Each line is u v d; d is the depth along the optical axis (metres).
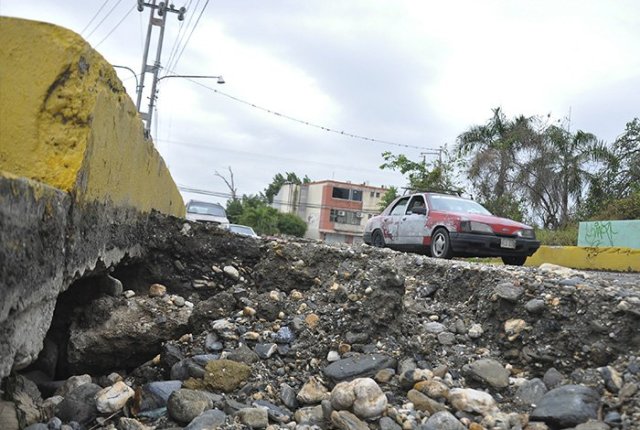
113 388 3.49
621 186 22.02
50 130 2.97
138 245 5.09
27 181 2.32
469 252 9.83
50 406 3.33
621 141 22.83
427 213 10.68
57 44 2.97
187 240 5.52
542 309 4.00
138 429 3.20
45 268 2.62
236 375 3.78
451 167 26.36
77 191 2.98
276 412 3.42
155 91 20.34
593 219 19.83
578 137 23.14
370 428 3.18
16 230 2.24
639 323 3.64
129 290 5.11
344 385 3.32
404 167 27.08
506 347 4.04
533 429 3.12
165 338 4.28
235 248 5.58
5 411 3.03
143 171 5.12
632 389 3.26
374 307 4.23
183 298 5.21
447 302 4.95
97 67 3.25
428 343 4.12
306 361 4.03
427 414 3.33
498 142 24.44
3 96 2.94
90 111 3.04
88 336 4.11
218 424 3.15
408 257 5.84
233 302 4.58
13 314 2.35
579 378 3.52
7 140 2.92
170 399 3.36
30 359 2.63
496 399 3.57
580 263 12.12
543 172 23.34
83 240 3.22
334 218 53.16
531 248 10.02
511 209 22.88
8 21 2.96
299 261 5.32
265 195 64.25
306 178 60.75
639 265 11.01
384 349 4.02
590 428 2.97
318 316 4.36
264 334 4.25
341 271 5.07
